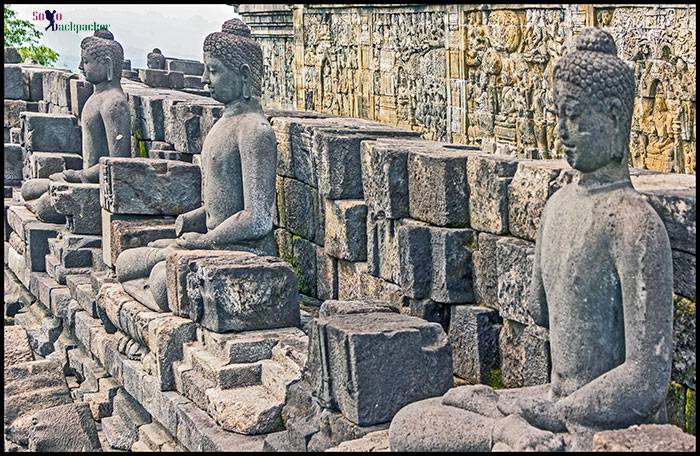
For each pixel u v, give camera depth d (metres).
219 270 8.66
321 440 7.25
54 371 10.16
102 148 14.04
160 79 22.66
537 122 12.69
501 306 8.00
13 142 19.86
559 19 12.00
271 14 21.39
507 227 8.16
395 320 7.38
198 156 13.16
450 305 8.70
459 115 14.34
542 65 12.48
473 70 14.09
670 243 6.29
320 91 19.02
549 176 7.57
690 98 10.40
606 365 5.93
